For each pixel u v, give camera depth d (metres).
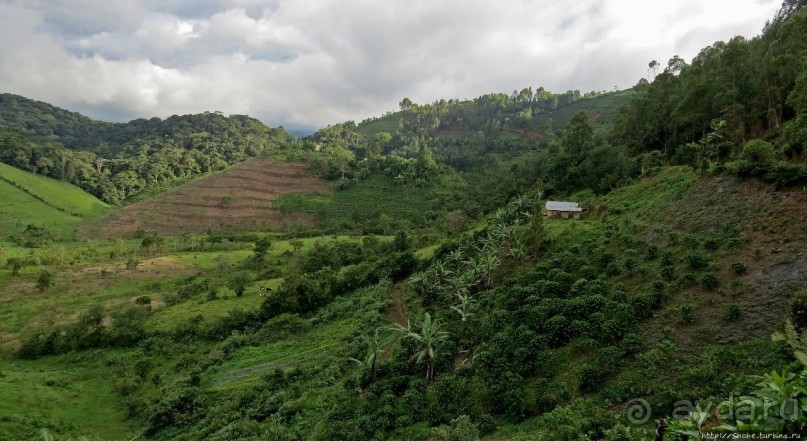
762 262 29.64
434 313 48.53
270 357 51.81
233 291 72.50
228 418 39.62
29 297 73.62
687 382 23.36
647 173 60.44
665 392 23.20
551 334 32.25
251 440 33.66
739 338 25.34
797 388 7.54
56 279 82.06
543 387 28.19
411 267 65.62
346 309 59.94
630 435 20.08
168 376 50.94
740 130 54.38
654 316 30.16
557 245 47.34
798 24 59.56
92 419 43.69
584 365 28.05
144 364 52.56
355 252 84.75
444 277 53.91
